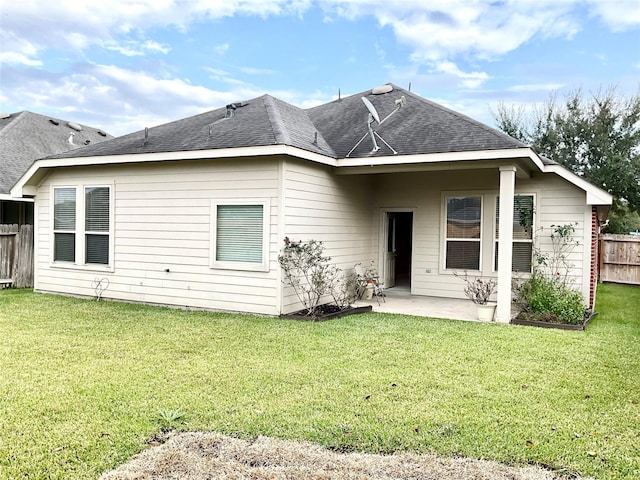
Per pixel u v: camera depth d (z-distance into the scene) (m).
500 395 4.84
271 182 8.70
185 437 3.81
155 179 9.88
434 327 8.05
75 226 11.01
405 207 12.17
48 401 4.52
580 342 7.13
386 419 4.21
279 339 7.03
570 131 21.83
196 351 6.33
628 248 16.22
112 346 6.55
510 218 8.63
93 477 3.25
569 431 4.05
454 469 3.39
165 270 9.84
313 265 9.16
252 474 3.29
